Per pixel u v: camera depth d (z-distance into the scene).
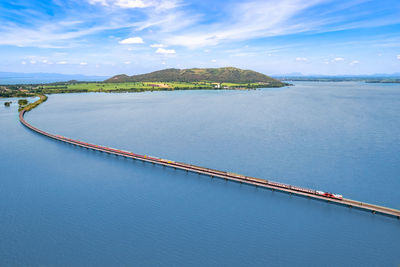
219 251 73.25
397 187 108.75
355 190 106.94
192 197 101.69
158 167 132.25
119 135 195.75
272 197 101.62
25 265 67.81
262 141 174.75
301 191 101.69
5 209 92.88
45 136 192.88
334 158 141.25
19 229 81.62
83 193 104.62
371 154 146.62
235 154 149.38
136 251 72.88
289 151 153.50
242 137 185.50
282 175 121.12
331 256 71.50
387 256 71.56
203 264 68.62
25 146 168.38
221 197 101.69
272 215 89.75
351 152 150.50
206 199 100.19
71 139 175.88
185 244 75.69
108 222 85.62
